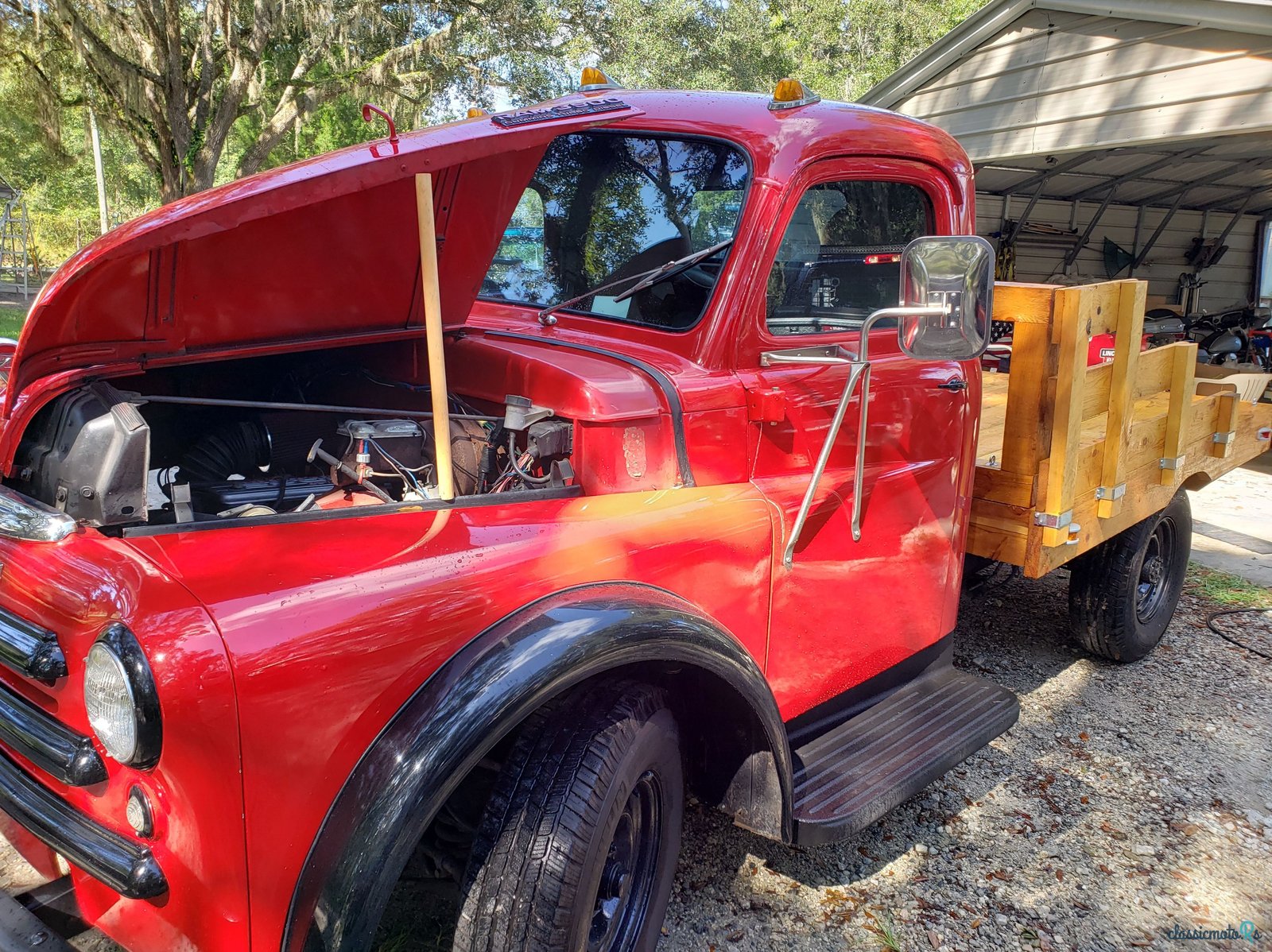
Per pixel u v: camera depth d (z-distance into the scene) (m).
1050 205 12.48
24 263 27.70
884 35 31.56
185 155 17.56
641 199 2.64
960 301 2.08
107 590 1.54
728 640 2.08
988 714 2.98
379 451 2.17
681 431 2.28
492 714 1.58
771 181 2.40
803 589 2.52
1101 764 3.52
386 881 1.48
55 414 1.94
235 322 2.07
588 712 1.90
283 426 2.50
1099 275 13.31
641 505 2.17
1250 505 7.41
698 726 2.36
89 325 1.88
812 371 2.55
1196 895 2.80
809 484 2.38
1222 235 13.93
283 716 1.48
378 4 18.59
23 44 15.80
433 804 1.52
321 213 1.98
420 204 1.93
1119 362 3.37
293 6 17.03
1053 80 8.68
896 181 2.76
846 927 2.59
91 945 1.96
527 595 1.79
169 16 16.72
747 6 28.39
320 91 18.53
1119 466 3.46
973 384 3.09
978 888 2.79
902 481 2.83
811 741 2.73
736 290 2.39
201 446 2.45
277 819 1.49
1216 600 5.29
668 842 2.16
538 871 1.73
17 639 1.63
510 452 2.26
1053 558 3.30
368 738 1.57
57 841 1.59
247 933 1.51
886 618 2.89
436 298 1.96
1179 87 7.68
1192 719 3.88
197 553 1.66
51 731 1.60
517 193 2.28
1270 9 6.86
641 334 2.50
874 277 2.79
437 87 20.33
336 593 1.60
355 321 2.30
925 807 3.19
